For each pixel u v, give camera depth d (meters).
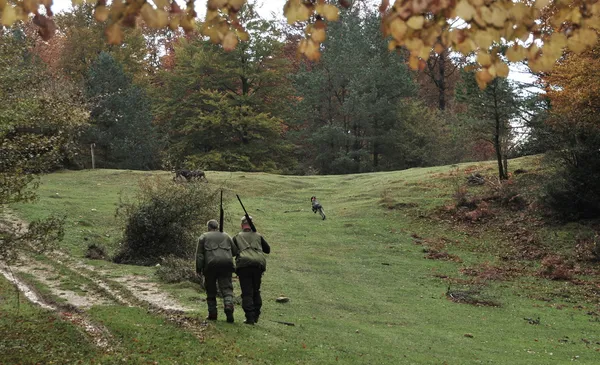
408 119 64.88
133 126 52.88
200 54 62.44
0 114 9.54
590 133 29.02
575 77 26.36
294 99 69.50
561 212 28.89
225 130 62.41
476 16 3.01
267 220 31.14
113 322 10.34
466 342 12.53
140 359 8.45
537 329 14.95
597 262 23.91
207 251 10.84
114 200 31.31
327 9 3.14
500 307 17.59
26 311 11.12
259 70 64.81
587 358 12.15
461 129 38.12
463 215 31.19
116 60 60.88
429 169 45.03
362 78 63.41
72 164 46.62
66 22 62.28
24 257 16.53
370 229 29.38
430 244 27.23
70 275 15.02
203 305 12.41
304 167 67.31
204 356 8.77
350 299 16.47
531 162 38.47
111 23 2.96
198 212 19.80
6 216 22.67
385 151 65.06
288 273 19.36
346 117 66.75
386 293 18.11
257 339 9.94
